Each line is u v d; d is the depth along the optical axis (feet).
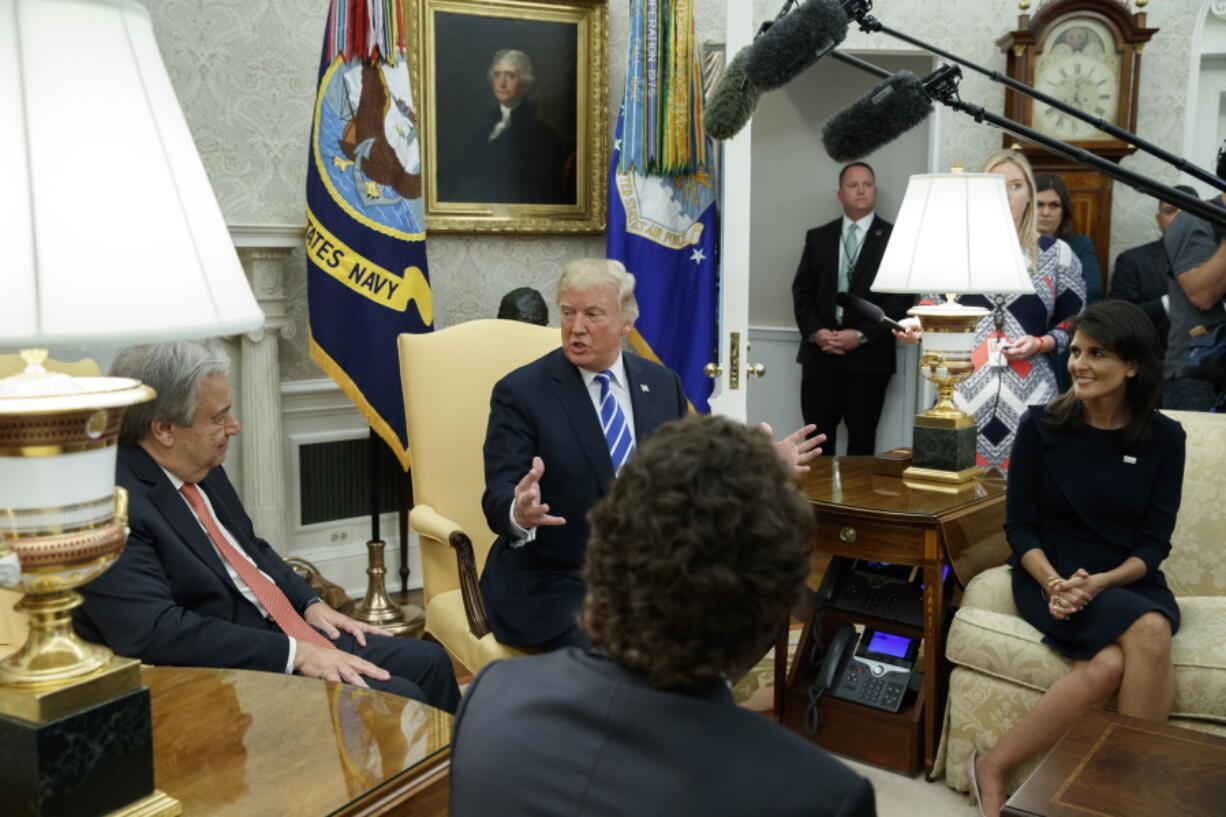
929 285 9.93
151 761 4.01
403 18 12.84
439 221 14.70
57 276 3.43
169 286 3.64
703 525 2.90
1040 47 16.97
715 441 3.05
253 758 4.76
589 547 3.23
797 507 3.01
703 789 2.82
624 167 14.17
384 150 12.69
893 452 11.19
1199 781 6.06
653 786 2.86
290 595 8.00
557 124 15.28
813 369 18.71
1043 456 9.29
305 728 5.08
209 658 6.64
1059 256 12.80
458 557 9.04
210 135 13.23
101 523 3.82
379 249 12.66
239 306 3.91
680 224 14.43
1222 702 8.32
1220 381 14.57
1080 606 8.61
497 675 3.40
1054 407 9.38
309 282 12.62
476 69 14.64
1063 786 6.01
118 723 3.88
